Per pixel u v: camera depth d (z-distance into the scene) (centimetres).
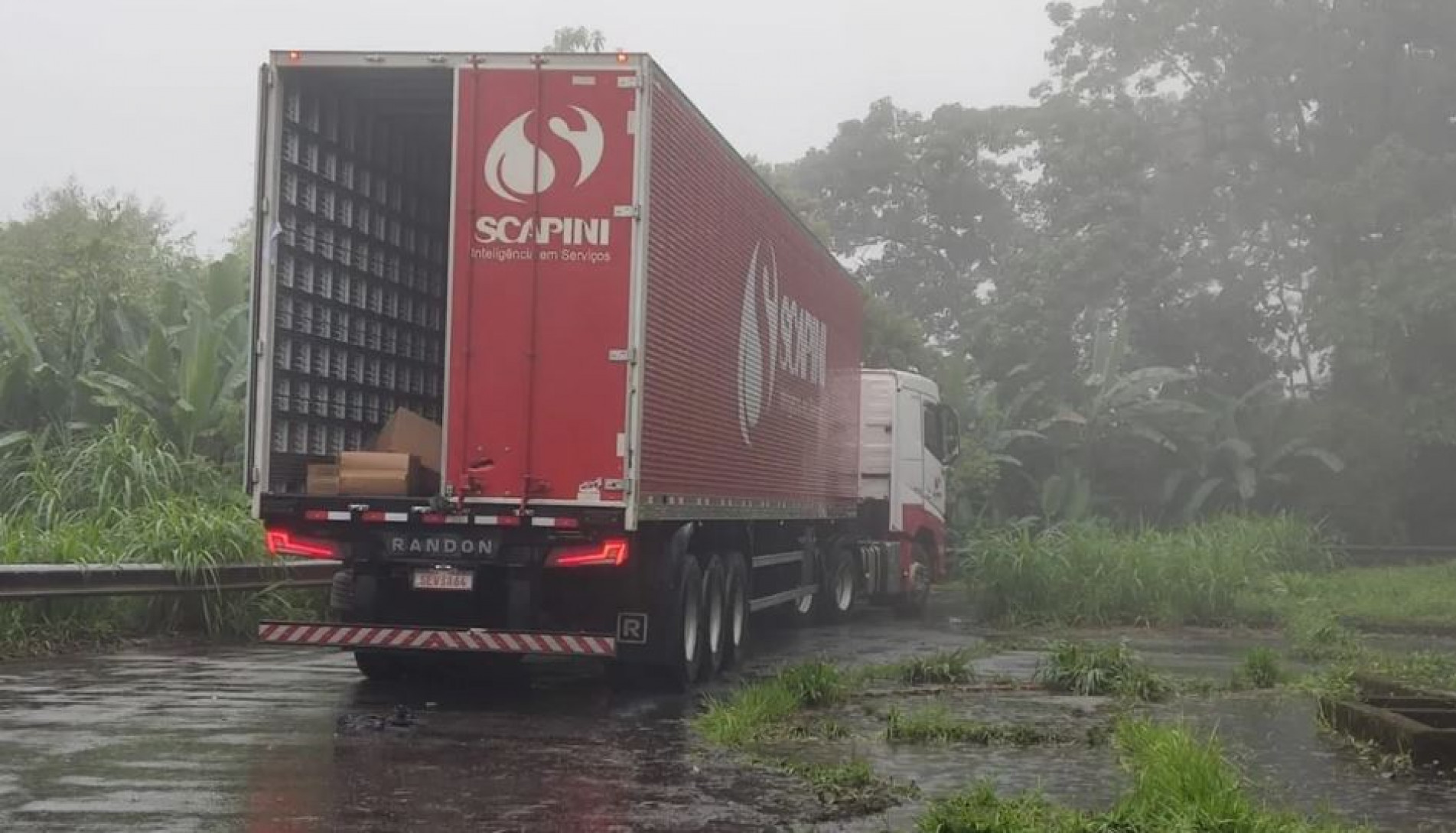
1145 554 2175
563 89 1163
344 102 1305
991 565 2152
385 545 1197
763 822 753
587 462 1154
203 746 947
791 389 1669
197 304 2080
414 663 1334
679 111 1240
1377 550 3281
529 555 1175
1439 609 2253
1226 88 3672
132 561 1523
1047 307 3688
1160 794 751
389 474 1204
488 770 888
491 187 1167
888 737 1038
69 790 798
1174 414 3438
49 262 2772
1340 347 3381
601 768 903
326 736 998
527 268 1162
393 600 1223
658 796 820
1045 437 3419
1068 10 3856
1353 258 3531
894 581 2203
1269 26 3559
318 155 1265
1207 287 3797
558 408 1157
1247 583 2223
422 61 1176
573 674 1412
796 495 1703
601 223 1157
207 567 1547
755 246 1496
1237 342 3725
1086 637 1958
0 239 3531
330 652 1540
